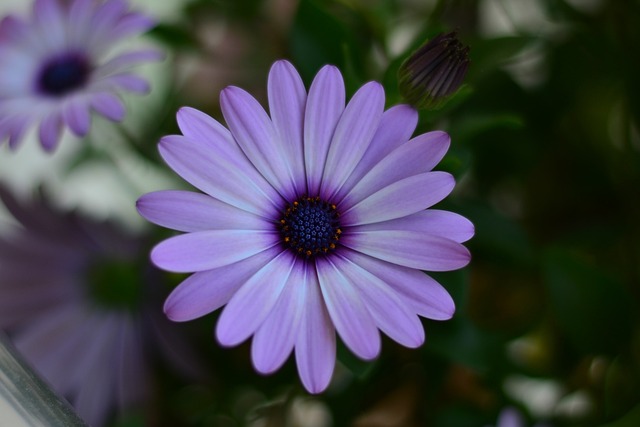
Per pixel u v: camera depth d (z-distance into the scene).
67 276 0.41
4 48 0.39
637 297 0.43
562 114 0.44
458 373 0.43
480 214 0.41
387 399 0.42
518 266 0.41
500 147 0.44
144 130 0.44
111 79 0.37
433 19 0.40
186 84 0.45
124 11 0.39
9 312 0.41
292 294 0.34
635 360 0.42
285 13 0.45
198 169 0.33
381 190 0.34
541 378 0.42
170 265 0.33
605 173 0.45
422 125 0.37
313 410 0.43
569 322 0.40
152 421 0.42
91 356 0.41
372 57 0.42
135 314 0.41
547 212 0.46
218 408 0.42
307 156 0.34
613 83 0.45
